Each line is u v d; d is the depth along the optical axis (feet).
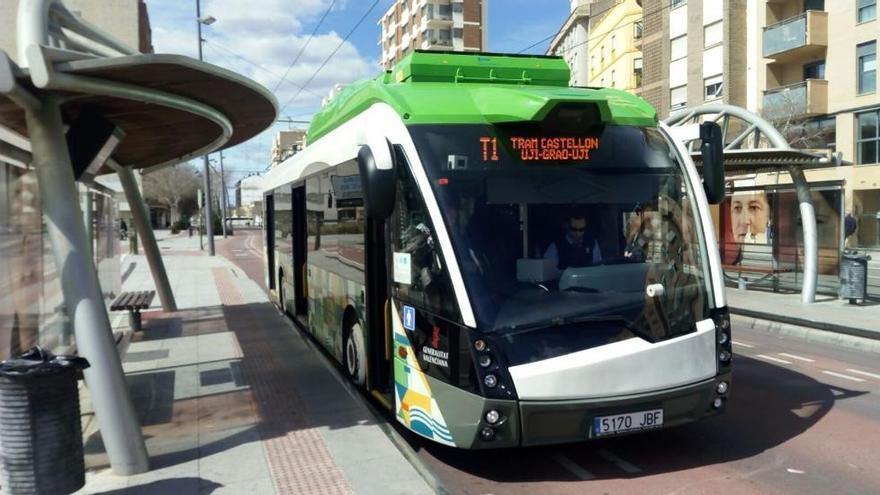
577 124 17.84
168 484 15.83
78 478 14.17
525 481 16.99
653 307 16.61
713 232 18.38
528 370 15.42
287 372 27.14
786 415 22.13
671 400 16.39
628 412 16.03
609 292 16.53
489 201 16.92
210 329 37.29
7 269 20.11
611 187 17.76
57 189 16.46
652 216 17.81
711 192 18.81
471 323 15.66
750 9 118.11
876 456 18.38
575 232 17.19
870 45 96.89
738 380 27.04
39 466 13.56
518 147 17.56
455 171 17.07
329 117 28.63
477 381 15.44
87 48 19.54
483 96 18.48
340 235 25.29
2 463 13.58
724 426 20.98
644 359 16.11
